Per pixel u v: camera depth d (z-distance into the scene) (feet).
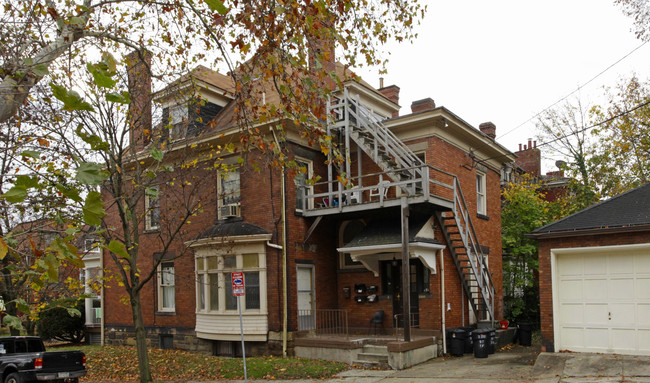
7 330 59.31
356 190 54.90
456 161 62.95
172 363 54.13
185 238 64.85
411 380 41.91
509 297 77.66
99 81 11.90
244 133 35.09
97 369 55.06
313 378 45.37
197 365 52.01
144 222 68.13
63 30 22.33
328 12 30.55
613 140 86.74
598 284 45.70
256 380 45.47
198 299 61.87
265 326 56.24
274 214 57.36
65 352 46.83
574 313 46.55
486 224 70.03
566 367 41.11
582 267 46.57
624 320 44.11
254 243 57.41
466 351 55.77
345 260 63.87
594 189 88.22
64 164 36.73
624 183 86.58
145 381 42.96
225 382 45.09
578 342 46.01
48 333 77.15
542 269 47.73
